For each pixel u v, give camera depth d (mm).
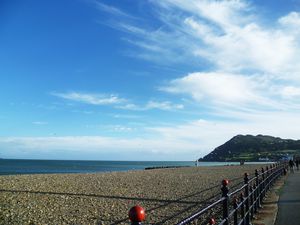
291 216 12117
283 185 24203
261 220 11438
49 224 13336
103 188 26703
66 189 25766
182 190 25031
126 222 13555
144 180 35625
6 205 17828
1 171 81250
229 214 7066
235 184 27812
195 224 12359
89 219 14195
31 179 35375
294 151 185625
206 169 69062
